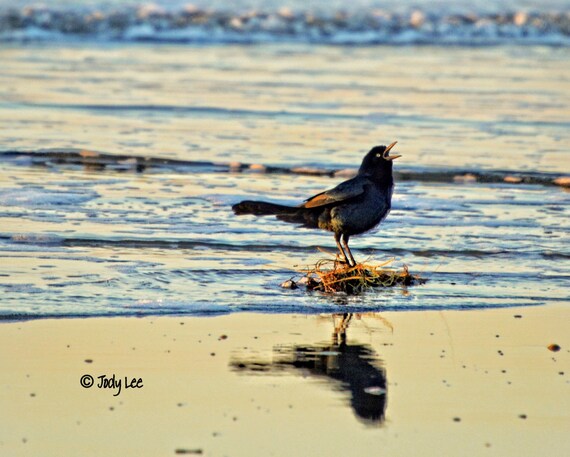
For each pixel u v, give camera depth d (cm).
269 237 1491
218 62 3506
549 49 4144
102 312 1148
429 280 1310
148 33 4150
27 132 2248
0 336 1063
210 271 1316
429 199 1755
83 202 1669
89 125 2358
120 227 1522
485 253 1438
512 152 2153
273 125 2409
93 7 4338
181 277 1288
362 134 2319
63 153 2055
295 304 1205
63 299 1185
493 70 3441
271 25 4291
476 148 2188
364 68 3422
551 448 859
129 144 2162
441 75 3288
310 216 1290
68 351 1033
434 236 1521
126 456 827
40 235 1458
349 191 1258
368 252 1430
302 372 1005
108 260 1348
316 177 1914
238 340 1081
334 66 3459
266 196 1742
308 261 1377
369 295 1245
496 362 1045
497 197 1784
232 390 956
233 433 872
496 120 2514
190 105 2641
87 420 888
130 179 1858
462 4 4919
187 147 2147
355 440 866
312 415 911
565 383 995
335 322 1149
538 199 1777
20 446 840
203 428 880
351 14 4497
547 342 1104
